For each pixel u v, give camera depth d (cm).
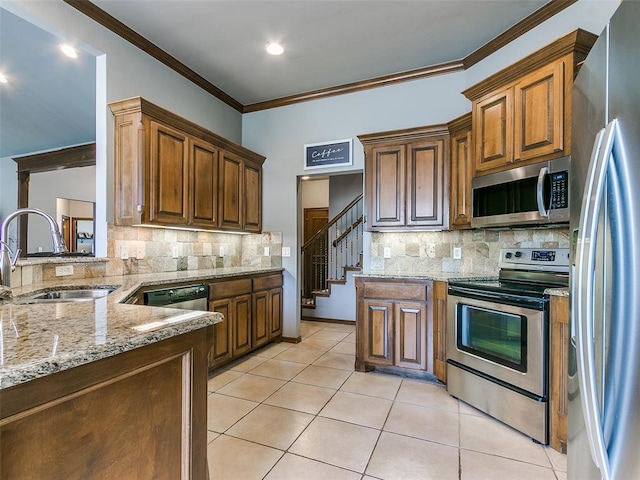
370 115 374
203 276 292
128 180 268
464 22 274
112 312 108
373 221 337
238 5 253
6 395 57
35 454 62
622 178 94
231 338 324
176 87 335
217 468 174
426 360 288
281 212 418
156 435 88
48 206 595
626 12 94
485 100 260
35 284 212
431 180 317
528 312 204
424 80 351
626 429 89
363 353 311
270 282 387
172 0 246
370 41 300
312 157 401
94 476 72
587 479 119
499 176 246
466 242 325
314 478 167
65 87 357
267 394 262
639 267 85
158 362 87
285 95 405
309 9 259
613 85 101
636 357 86
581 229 117
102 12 257
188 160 308
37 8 221
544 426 195
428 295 288
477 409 238
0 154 555
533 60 219
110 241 270
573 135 142
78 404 69
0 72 327
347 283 518
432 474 171
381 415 230
